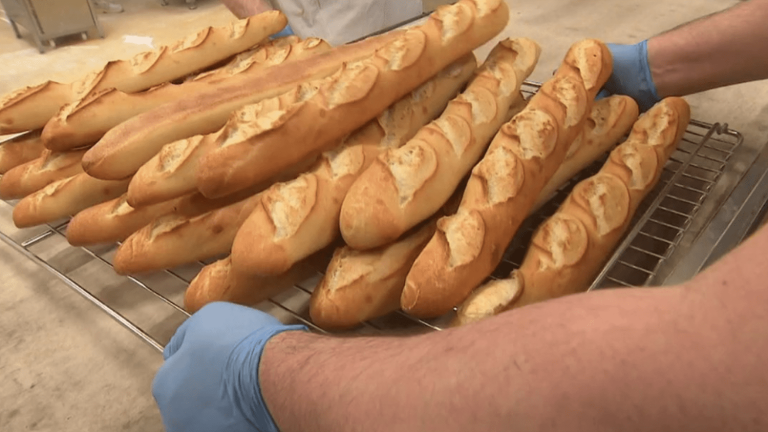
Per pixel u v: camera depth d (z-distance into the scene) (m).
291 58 1.04
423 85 0.88
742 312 0.24
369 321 0.66
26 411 0.64
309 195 0.66
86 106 0.85
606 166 0.78
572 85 0.81
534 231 0.69
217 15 1.86
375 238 0.63
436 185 0.68
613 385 0.24
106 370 0.68
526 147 0.71
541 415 0.25
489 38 0.93
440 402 0.28
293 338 0.48
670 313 0.26
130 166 0.76
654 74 0.94
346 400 0.32
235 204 0.73
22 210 0.85
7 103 0.92
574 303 0.29
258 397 0.48
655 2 1.57
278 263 0.62
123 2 2.05
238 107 0.82
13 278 0.84
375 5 1.69
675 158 0.90
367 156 0.75
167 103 0.82
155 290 0.78
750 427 0.22
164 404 0.57
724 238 0.67
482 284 0.64
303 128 0.71
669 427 0.23
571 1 1.60
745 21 0.84
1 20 1.93
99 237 0.78
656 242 0.74
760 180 0.77
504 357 0.28
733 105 1.05
